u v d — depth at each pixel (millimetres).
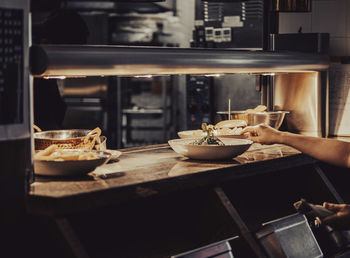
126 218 2025
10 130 1692
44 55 1773
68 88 5832
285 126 3621
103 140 2342
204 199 2121
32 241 1651
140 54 2027
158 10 5973
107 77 5836
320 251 2354
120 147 5949
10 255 1684
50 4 5801
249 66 2492
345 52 4047
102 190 1691
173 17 5973
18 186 1668
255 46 3943
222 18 4020
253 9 3939
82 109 5859
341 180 3094
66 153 1971
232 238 2076
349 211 2031
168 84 6047
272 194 2727
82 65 1855
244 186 2543
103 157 1927
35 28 3369
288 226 2289
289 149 2701
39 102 3293
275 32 4109
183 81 5949
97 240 1922
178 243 2193
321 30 4086
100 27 6031
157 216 2139
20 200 1656
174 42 6020
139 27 6105
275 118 3016
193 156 2277
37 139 2148
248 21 3957
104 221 1943
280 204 2754
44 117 3311
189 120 4227
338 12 4039
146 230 2098
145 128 6359
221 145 2238
